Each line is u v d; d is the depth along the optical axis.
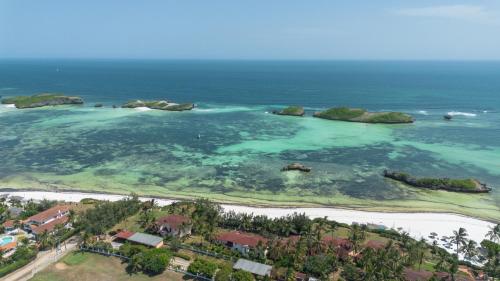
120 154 128.88
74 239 72.50
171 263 63.62
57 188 100.06
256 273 60.16
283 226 75.50
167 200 93.31
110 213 78.38
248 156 128.50
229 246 70.25
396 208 91.62
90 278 59.53
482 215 88.56
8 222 77.31
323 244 68.69
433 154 133.50
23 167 115.19
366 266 62.25
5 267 60.88
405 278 59.56
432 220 84.88
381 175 113.00
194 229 75.69
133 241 69.38
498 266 64.50
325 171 115.44
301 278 60.06
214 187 102.56
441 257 68.12
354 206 92.50
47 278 59.28
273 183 105.69
